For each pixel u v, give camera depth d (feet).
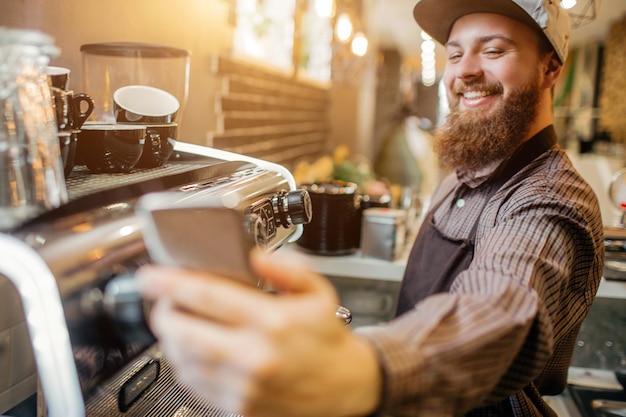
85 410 1.66
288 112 11.61
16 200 1.76
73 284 1.58
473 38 3.53
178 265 1.69
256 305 1.26
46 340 1.57
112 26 4.46
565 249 2.56
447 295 1.94
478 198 3.60
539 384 3.70
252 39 9.96
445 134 3.70
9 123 1.75
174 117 3.30
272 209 3.13
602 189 10.84
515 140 3.47
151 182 2.52
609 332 5.04
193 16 6.37
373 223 5.51
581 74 18.01
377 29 19.04
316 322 1.26
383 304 5.56
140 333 1.67
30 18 3.39
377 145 24.58
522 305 1.95
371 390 1.41
